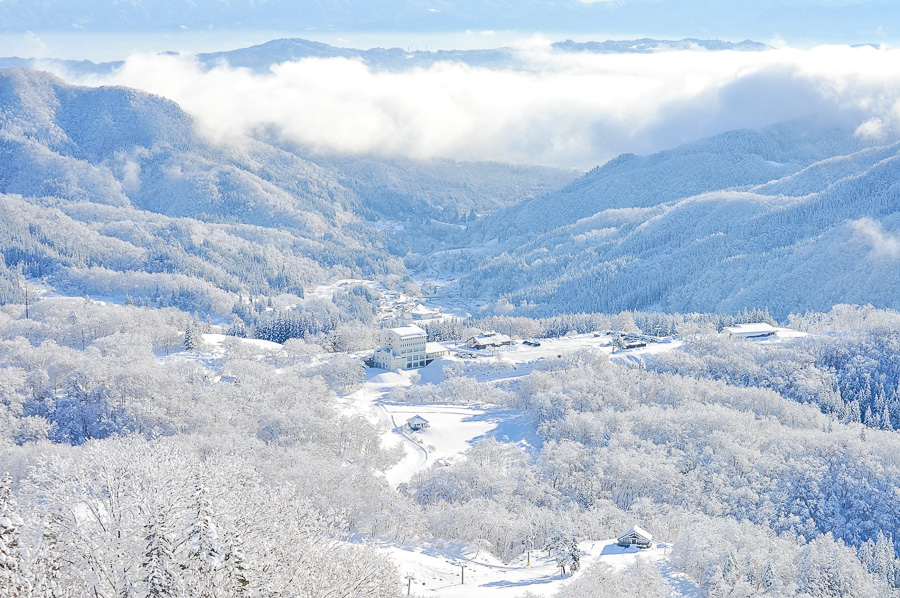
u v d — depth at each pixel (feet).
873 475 562.25
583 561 398.01
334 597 212.43
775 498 533.14
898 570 449.06
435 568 381.81
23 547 169.78
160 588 169.07
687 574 381.81
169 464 223.30
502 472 552.00
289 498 248.32
